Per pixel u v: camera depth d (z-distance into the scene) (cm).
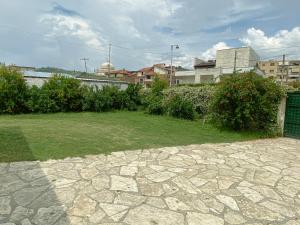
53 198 321
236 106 896
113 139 679
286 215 306
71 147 567
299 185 403
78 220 273
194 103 1251
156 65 6225
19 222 265
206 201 333
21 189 343
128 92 1627
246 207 322
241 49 5138
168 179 402
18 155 488
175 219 285
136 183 380
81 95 1471
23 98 1317
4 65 1337
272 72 6869
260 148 663
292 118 848
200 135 813
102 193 341
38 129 780
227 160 530
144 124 1009
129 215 288
